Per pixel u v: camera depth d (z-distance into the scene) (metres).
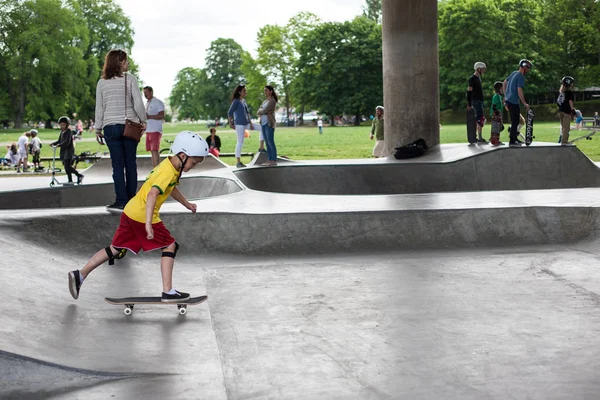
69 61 79.31
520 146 14.97
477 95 16.30
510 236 8.49
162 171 5.26
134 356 4.44
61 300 5.64
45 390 3.87
